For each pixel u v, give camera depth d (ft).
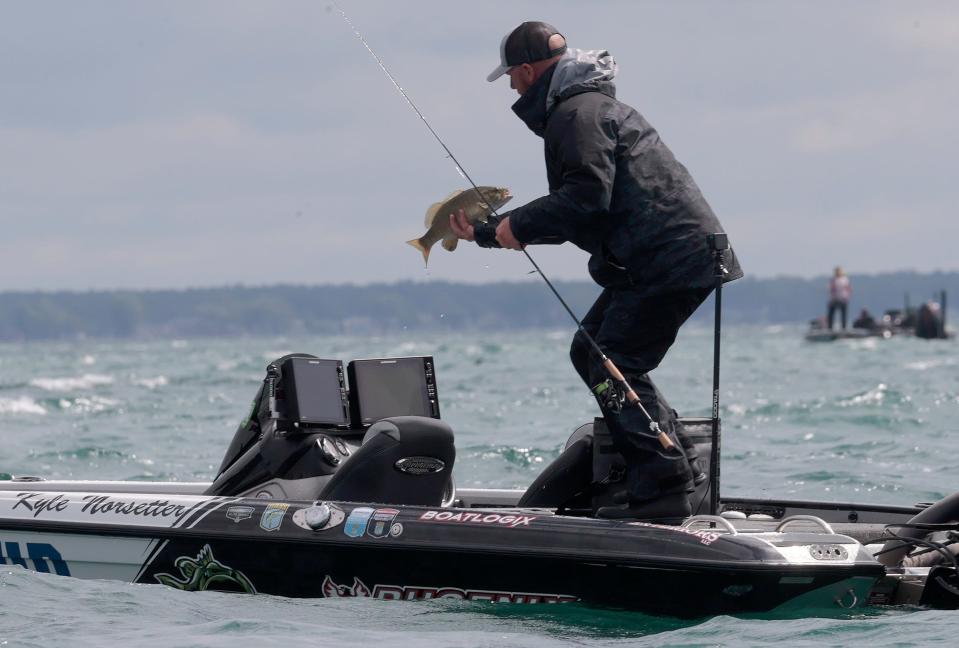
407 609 60.49
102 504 67.62
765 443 154.10
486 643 54.54
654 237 58.80
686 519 59.36
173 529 64.54
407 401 72.69
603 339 61.36
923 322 642.22
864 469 129.29
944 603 59.06
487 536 59.67
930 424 175.83
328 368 71.31
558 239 62.64
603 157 57.62
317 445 69.51
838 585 56.34
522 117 61.26
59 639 55.98
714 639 54.08
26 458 141.59
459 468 131.64
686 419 66.18
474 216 60.49
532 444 150.61
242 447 72.43
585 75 59.62
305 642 54.95
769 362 422.00
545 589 59.21
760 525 61.93
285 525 62.80
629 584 57.57
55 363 606.96
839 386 269.03
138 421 194.29
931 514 67.00
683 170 60.34
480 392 257.34
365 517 62.13
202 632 56.75
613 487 65.72
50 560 67.87
